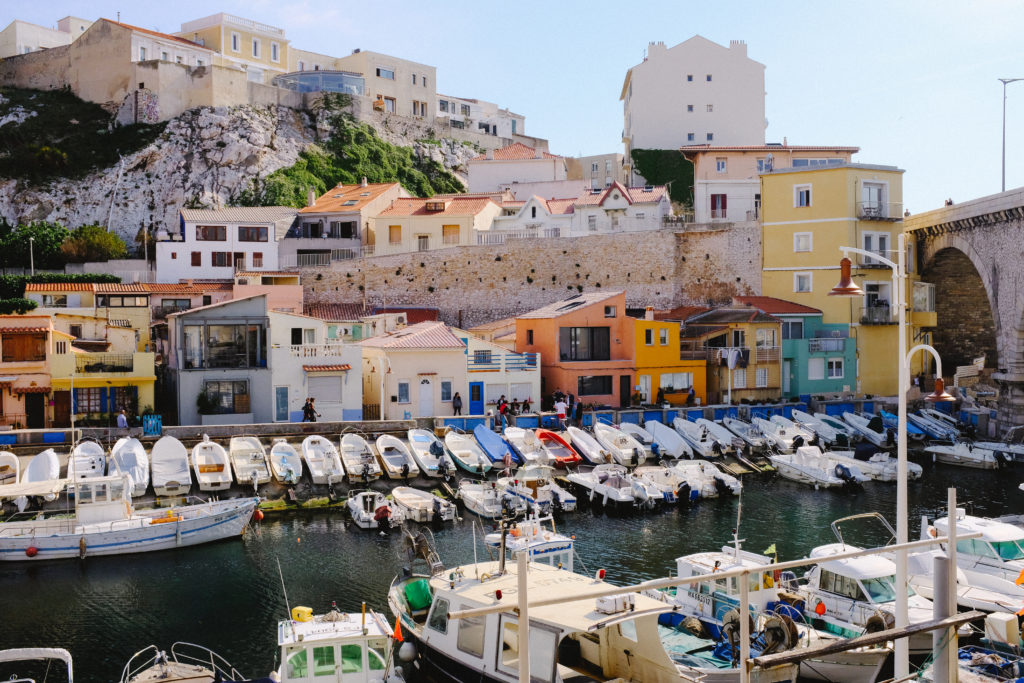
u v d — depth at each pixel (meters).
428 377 54.00
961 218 64.88
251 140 109.50
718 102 100.06
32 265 77.50
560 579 22.11
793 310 68.56
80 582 30.52
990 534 27.62
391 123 125.06
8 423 46.94
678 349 60.59
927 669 21.86
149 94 110.38
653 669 18.95
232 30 123.38
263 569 31.88
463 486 41.38
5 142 107.31
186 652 24.86
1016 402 58.00
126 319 60.56
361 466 42.97
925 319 70.06
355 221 86.25
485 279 77.31
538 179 103.25
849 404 61.41
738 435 52.62
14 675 23.30
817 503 42.31
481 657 20.39
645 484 41.66
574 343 59.09
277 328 51.97
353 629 21.20
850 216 68.69
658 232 75.50
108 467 40.31
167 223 100.94
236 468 41.72
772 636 20.73
